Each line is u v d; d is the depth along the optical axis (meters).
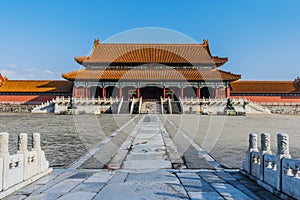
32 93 92.06
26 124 41.44
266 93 93.62
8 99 91.38
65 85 96.25
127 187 10.23
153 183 10.78
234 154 17.64
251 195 9.41
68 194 9.41
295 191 8.50
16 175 10.08
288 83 97.94
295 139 25.45
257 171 11.16
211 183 10.85
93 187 10.22
